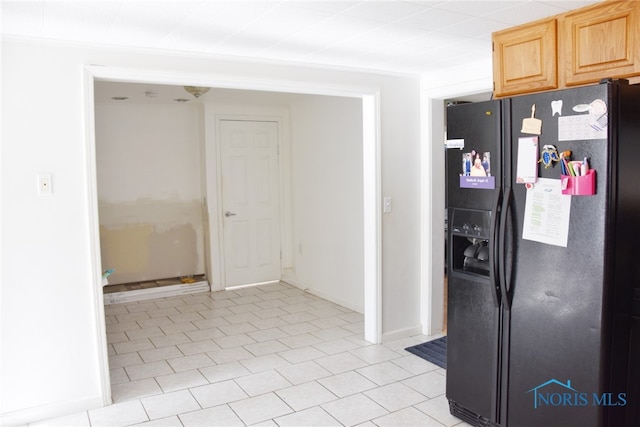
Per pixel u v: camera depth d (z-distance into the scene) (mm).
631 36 2121
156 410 2885
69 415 2824
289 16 2379
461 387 2709
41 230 2730
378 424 2713
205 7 2223
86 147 2803
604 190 2025
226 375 3379
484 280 2537
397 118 3896
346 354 3736
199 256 6086
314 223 5453
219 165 5699
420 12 2340
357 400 2996
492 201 2451
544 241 2238
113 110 5508
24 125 2656
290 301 5262
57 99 2725
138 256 5766
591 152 2057
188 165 5938
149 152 5723
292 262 6098
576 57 2338
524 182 2309
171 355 3760
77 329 2846
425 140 4012
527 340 2340
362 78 3697
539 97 2227
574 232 2129
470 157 2561
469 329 2637
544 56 2467
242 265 5930
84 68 2760
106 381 2932
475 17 2441
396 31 2666
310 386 3193
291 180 5938
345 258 4957
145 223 5770
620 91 2025
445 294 5297
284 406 2928
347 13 2346
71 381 2846
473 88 3551
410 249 4074
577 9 2309
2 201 2631
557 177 2176
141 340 4105
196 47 2977
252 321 4590
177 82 3057
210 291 5742
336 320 4578
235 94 5062
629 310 2166
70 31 2568
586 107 2057
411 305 4129
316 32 2674
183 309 5016
